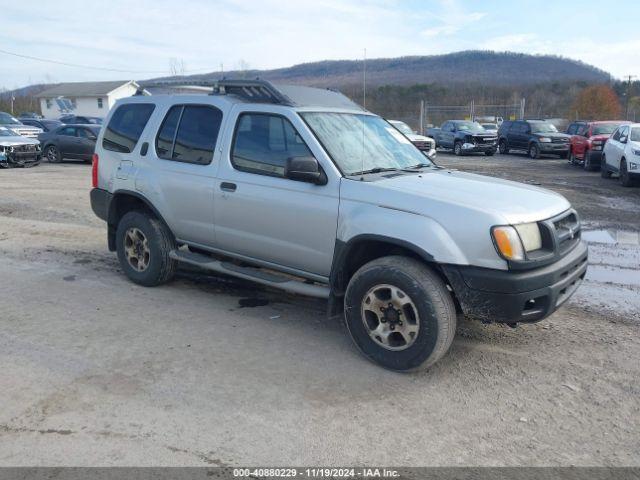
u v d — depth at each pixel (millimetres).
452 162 22234
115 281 6043
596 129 19328
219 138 5016
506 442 3184
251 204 4727
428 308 3785
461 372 4031
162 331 4695
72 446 3080
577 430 3312
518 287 3637
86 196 12047
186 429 3258
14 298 5469
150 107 5707
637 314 5211
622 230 8945
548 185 14383
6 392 3646
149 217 5695
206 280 6121
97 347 4352
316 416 3414
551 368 4105
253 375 3934
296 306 5375
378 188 4078
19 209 10430
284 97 4727
